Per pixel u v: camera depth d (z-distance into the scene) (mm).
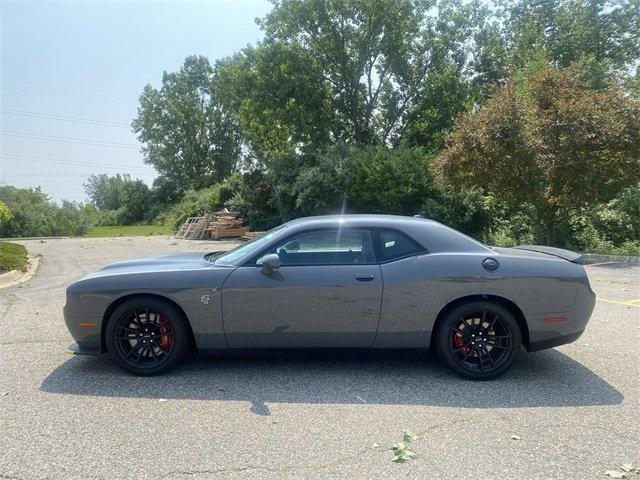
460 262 4281
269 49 26562
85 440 3164
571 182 13484
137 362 4375
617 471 2797
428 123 27625
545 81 14000
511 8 32125
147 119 59906
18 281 10500
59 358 4871
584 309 4320
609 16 27266
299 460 2924
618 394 3967
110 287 4316
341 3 26094
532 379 4305
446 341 4270
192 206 31859
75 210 40188
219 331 4289
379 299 4223
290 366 4609
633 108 12922
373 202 21781
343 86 28125
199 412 3602
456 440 3174
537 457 2957
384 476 2748
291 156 26406
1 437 3205
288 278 4238
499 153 13680
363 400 3830
